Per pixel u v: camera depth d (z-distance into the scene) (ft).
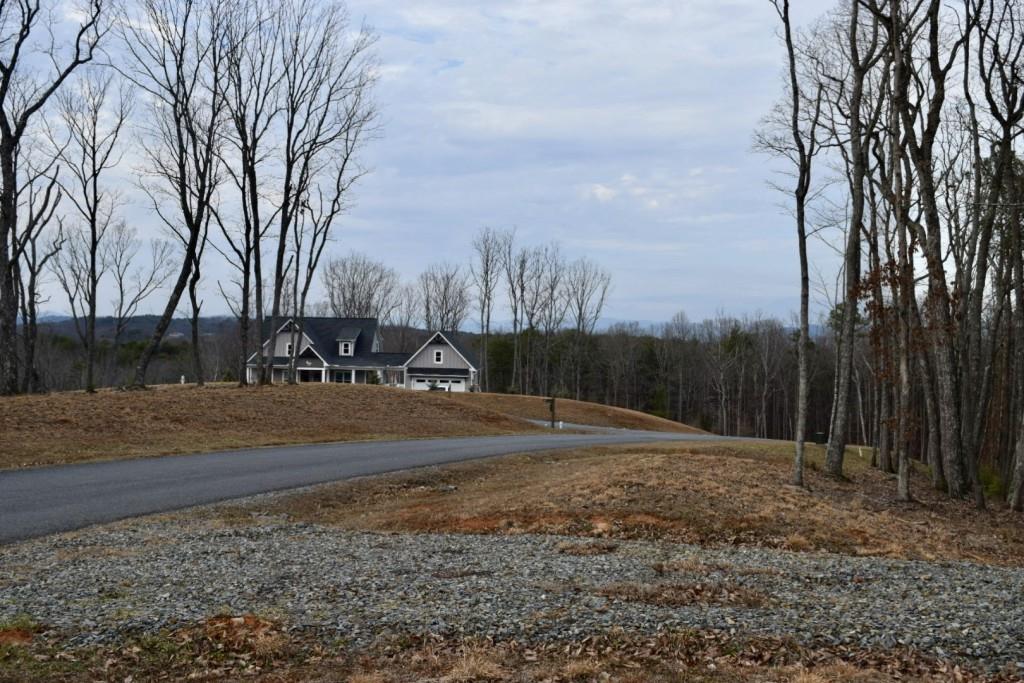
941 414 77.30
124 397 101.60
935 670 24.73
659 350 305.32
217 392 114.32
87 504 53.83
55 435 80.48
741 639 27.30
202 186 115.24
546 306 269.03
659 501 55.42
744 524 51.37
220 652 26.63
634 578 36.50
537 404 203.92
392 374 220.02
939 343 75.87
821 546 48.39
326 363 209.05
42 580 34.65
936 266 69.36
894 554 47.60
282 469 72.64
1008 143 74.69
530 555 42.14
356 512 57.21
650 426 202.39
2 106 97.09
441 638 27.76
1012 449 105.09
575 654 26.35
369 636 27.99
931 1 67.00
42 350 236.63
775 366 276.21
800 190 65.67
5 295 99.14
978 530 59.06
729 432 297.12
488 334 306.55
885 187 79.30
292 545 43.62
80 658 25.94
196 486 62.23
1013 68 72.95
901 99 67.56
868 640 27.17
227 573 36.42
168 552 40.83
